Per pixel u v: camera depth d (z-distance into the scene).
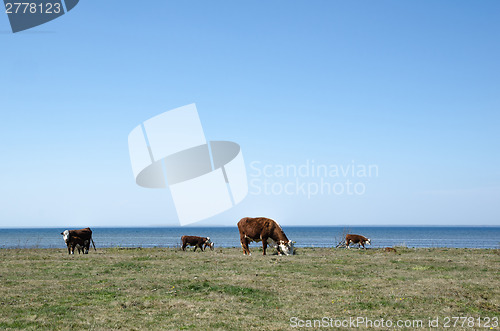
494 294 14.95
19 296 13.73
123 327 10.55
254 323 11.07
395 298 14.06
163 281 16.53
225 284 15.83
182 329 10.46
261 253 30.98
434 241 115.00
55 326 10.52
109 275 18.34
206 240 36.28
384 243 94.62
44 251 34.91
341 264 22.77
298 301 13.57
